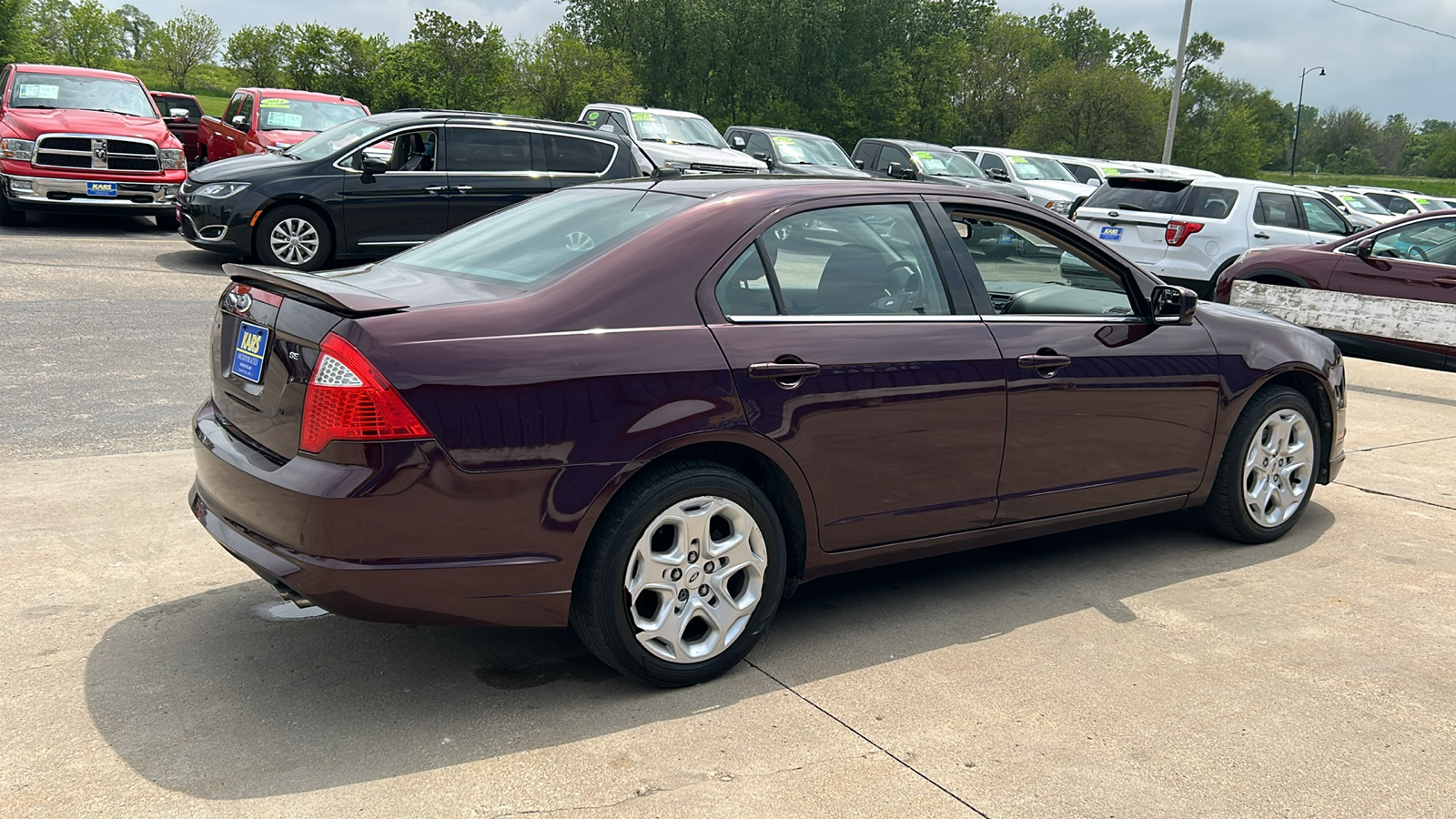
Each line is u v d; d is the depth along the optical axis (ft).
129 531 13.79
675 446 9.85
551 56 155.94
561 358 9.41
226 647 10.91
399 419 8.76
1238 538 15.44
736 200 11.09
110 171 43.57
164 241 44.14
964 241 12.44
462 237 12.50
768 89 226.17
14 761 8.61
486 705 9.95
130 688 9.95
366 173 36.86
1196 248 40.55
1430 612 13.07
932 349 11.55
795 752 9.29
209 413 11.03
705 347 10.11
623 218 11.22
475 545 9.16
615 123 61.11
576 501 9.42
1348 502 17.66
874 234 11.75
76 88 46.26
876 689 10.57
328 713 9.67
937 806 8.53
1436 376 29.68
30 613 11.35
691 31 222.07
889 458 11.35
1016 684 10.77
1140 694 10.64
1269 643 12.00
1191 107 279.90
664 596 10.13
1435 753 9.68
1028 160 71.82
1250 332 15.07
